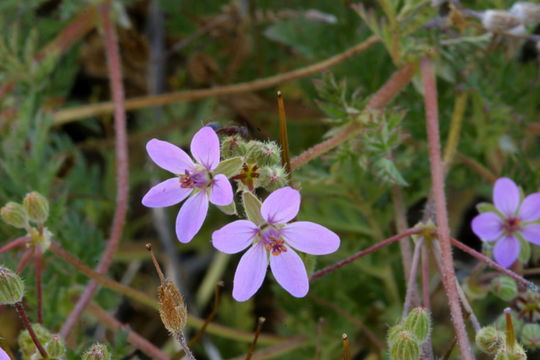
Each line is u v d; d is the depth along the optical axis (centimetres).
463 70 24
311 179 23
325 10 26
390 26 23
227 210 20
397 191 24
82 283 23
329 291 24
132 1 26
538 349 25
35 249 22
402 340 20
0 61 25
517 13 23
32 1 26
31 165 24
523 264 24
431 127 23
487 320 25
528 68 25
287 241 20
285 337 25
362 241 24
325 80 23
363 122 23
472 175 25
